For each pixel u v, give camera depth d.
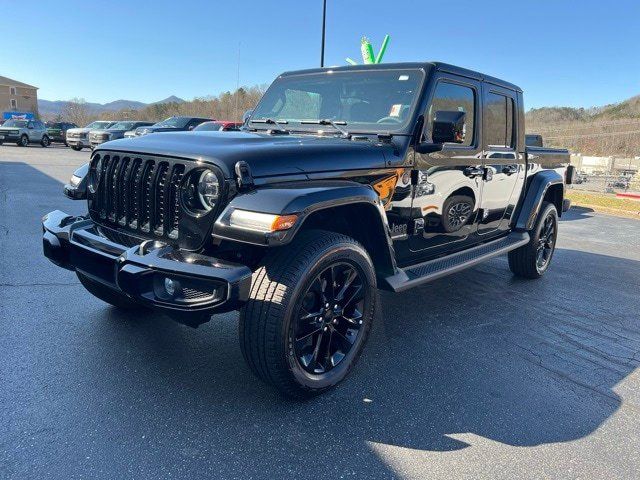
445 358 3.43
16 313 3.66
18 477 2.05
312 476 2.18
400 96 3.46
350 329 2.97
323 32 12.60
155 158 2.72
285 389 2.63
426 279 3.46
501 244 4.66
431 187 3.59
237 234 2.36
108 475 2.10
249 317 2.49
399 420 2.64
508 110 4.49
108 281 2.70
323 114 3.74
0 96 86.00
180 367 3.02
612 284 5.55
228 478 2.13
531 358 3.51
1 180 10.88
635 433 2.64
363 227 3.04
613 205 13.23
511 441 2.52
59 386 2.74
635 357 3.62
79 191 3.39
